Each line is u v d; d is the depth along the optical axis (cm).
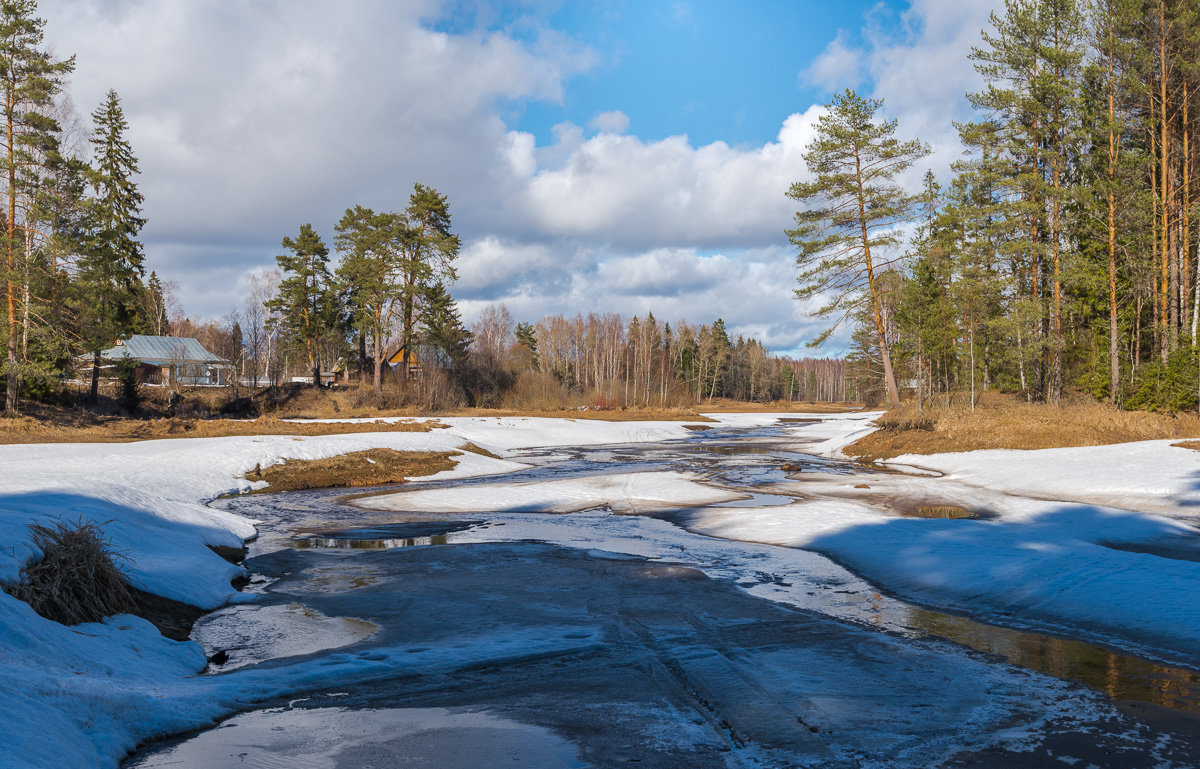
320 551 1320
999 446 2658
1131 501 1708
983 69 3516
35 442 2814
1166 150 3216
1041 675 666
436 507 1859
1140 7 3197
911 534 1308
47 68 3406
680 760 493
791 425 6500
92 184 4722
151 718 545
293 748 516
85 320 3778
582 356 11731
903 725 553
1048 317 3588
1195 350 2984
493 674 677
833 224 3759
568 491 2091
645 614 882
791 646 759
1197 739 526
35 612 658
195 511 1452
